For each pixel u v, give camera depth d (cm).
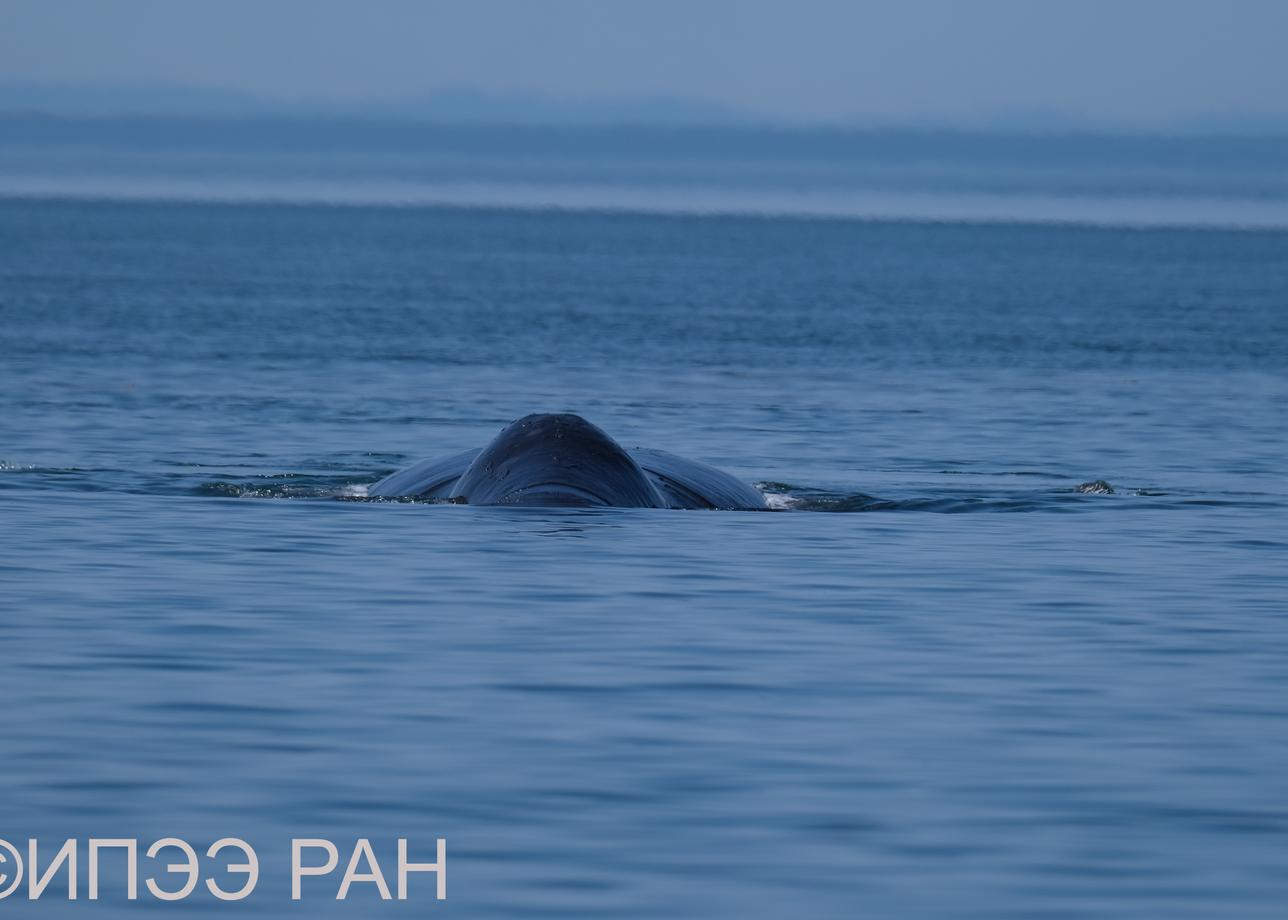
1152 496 8356
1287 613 5612
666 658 4916
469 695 4497
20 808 3638
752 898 3241
